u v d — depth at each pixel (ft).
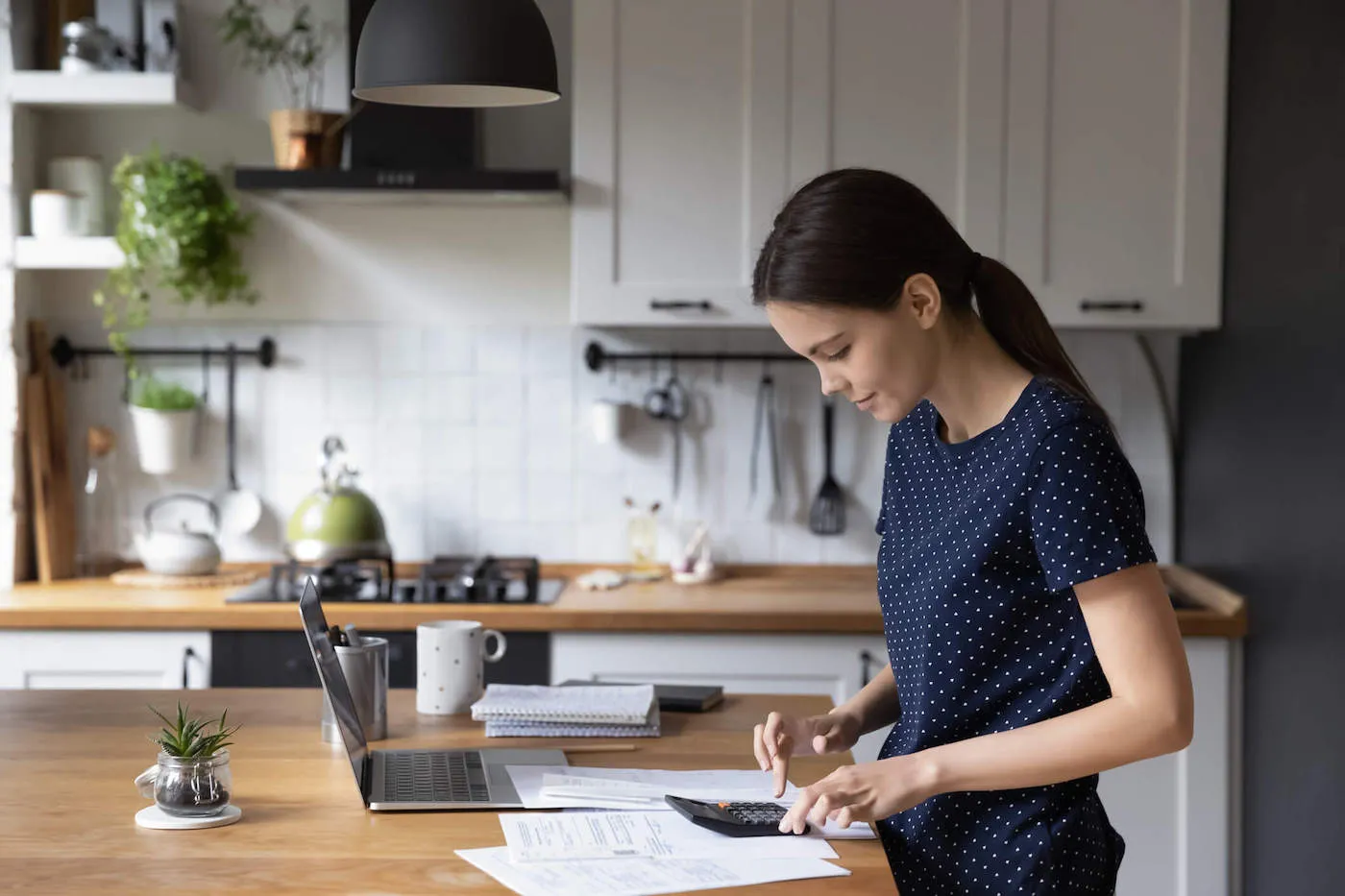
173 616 10.68
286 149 11.55
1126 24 11.19
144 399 12.16
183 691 7.68
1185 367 12.46
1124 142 11.23
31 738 6.62
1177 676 4.66
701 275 11.32
